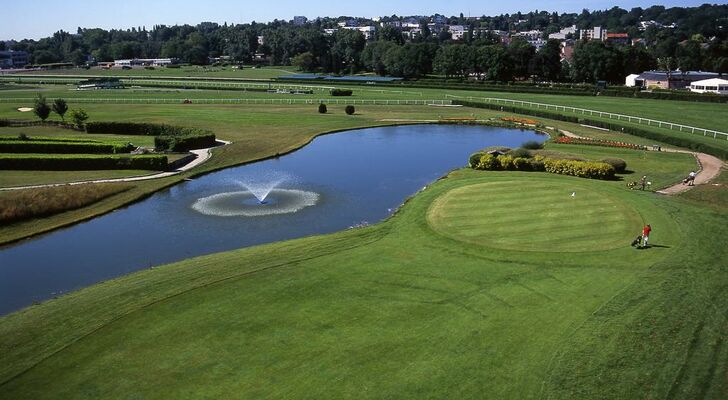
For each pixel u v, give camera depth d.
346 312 29.69
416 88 166.12
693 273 33.53
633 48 189.50
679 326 27.73
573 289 32.06
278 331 27.88
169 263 39.12
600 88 145.50
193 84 172.88
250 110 117.25
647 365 24.73
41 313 30.56
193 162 70.62
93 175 62.56
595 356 25.41
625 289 31.78
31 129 92.75
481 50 182.88
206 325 28.52
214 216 50.16
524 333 27.45
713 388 23.14
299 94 149.75
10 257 41.06
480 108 122.88
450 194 51.62
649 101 127.88
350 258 37.22
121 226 47.62
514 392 23.14
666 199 49.78
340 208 52.59
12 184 57.84
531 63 181.62
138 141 82.88
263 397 23.02
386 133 96.88
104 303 31.11
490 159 63.84
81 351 26.47
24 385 24.06
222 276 34.41
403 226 43.97
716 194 51.69
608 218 43.88
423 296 31.42
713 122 94.38
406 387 23.48
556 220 43.62
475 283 33.03
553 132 91.94
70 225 47.72
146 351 26.34
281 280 33.72
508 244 38.97
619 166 61.66
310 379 24.11
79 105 125.38
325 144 87.06
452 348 26.25
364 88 167.25
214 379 24.19
